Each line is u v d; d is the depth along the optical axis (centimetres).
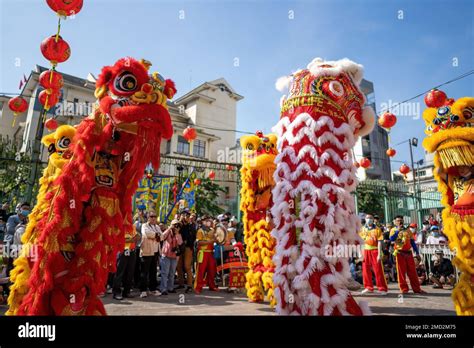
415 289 665
